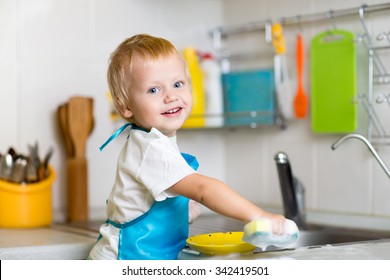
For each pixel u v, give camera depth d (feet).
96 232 5.39
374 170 5.81
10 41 6.18
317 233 5.59
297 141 6.55
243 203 3.46
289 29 6.57
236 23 7.29
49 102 6.39
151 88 3.98
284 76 6.56
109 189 6.75
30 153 5.98
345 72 5.94
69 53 6.50
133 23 6.92
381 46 5.68
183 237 4.15
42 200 5.90
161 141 3.79
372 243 4.40
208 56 7.11
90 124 6.35
